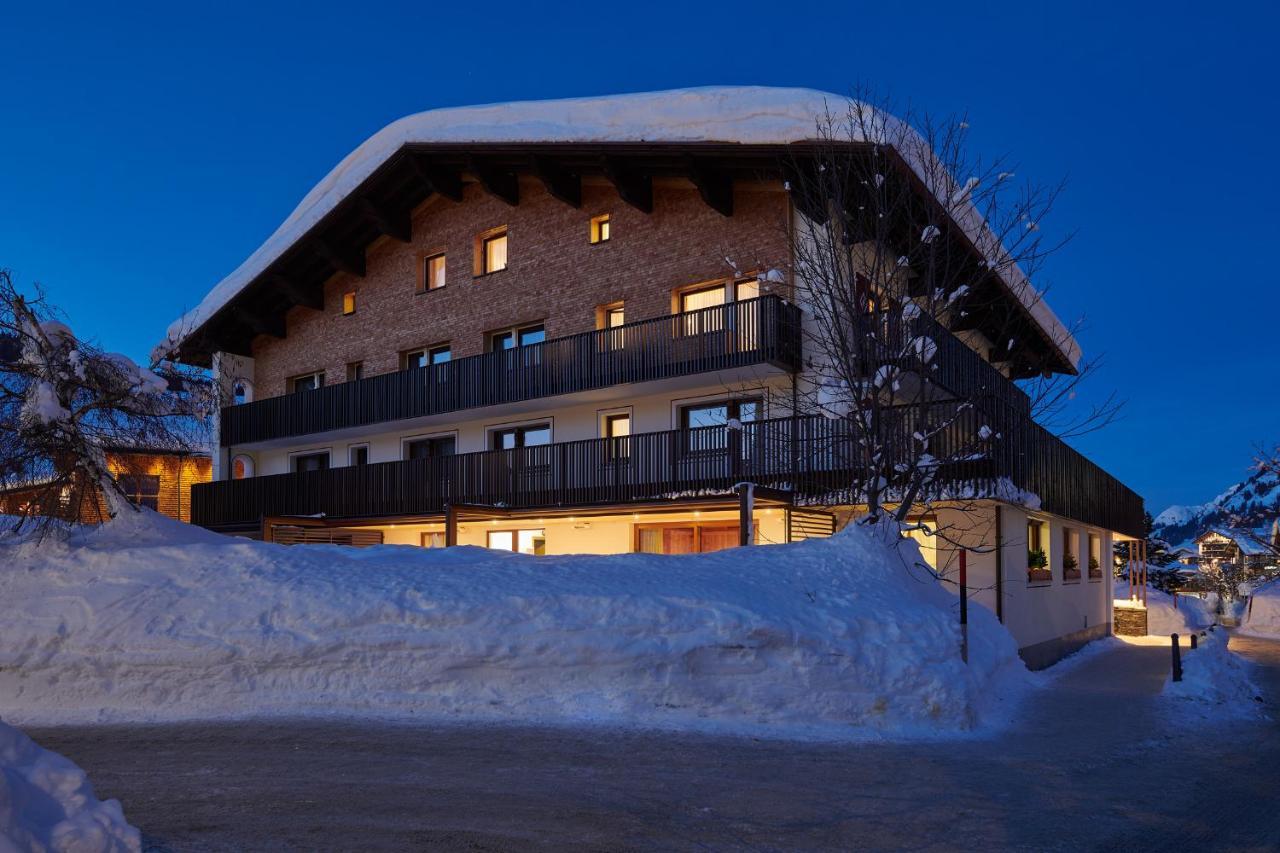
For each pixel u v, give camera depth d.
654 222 19.39
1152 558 44.75
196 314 25.97
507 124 19.44
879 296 12.62
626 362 18.33
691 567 10.55
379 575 10.61
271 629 9.88
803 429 16.14
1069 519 19.84
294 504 23.73
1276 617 30.67
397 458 23.89
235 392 26.69
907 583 10.87
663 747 7.95
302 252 24.69
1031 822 6.13
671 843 5.48
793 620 9.27
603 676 9.20
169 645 9.87
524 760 7.43
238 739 8.23
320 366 25.80
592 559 11.04
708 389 18.45
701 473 17.17
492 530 21.52
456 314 22.86
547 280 21.08
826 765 7.50
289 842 5.33
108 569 11.23
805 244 16.75
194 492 26.08
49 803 4.36
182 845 5.22
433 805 6.15
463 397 21.12
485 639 9.38
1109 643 23.80
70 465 12.81
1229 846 5.81
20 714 9.65
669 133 16.80
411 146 21.03
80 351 13.25
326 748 7.84
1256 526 35.06
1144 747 8.89
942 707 9.16
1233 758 8.53
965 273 15.80
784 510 16.27
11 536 12.55
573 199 20.33
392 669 9.51
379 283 24.69
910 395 15.73
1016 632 15.91
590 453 18.80
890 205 13.65
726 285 18.27
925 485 13.08
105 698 9.81
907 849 5.51
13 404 12.85
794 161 14.80
